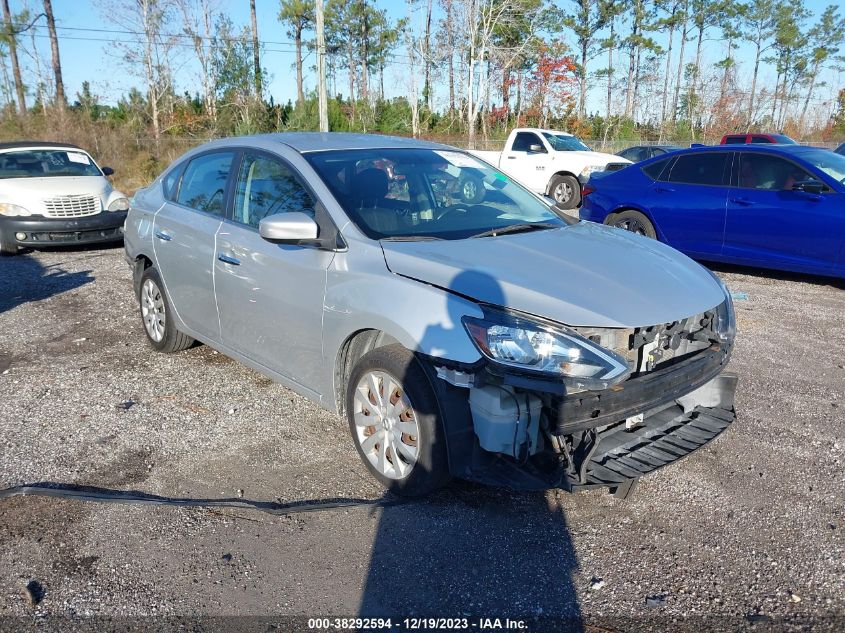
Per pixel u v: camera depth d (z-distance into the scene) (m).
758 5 58.59
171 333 5.24
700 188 8.23
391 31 53.00
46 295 7.48
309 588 2.77
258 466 3.74
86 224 9.80
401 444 3.30
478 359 2.87
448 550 3.00
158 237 5.04
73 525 3.19
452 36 41.00
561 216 4.39
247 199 4.29
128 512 3.29
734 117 43.38
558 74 39.59
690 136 42.75
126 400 4.61
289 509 3.29
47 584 2.79
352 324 3.39
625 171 9.13
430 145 4.64
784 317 6.54
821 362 5.31
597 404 2.85
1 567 2.89
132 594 2.73
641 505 3.35
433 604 2.68
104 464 3.76
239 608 2.65
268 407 4.50
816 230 7.25
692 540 3.08
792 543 3.05
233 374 5.09
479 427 2.96
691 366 3.19
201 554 2.98
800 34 60.00
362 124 36.94
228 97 31.66
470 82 38.59
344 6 50.41
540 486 2.94
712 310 3.41
